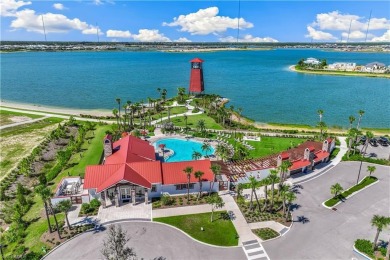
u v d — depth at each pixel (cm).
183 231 5569
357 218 5959
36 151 8988
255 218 5953
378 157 8819
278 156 7781
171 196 6738
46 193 5234
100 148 9481
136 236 5425
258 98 17738
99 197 6500
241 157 8650
